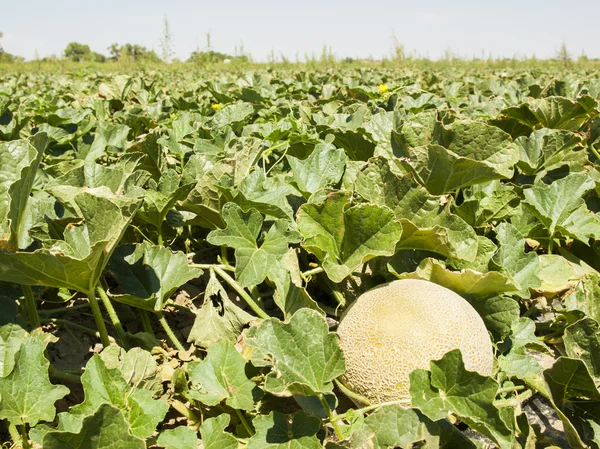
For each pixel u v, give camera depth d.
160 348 0.68
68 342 0.73
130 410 0.51
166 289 0.69
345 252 0.67
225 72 4.57
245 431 0.58
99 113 1.60
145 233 0.89
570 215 0.83
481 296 0.65
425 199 0.71
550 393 0.57
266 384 0.49
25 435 0.51
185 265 0.70
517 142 1.03
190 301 0.83
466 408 0.50
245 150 0.80
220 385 0.56
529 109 1.22
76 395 0.64
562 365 0.55
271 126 1.14
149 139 0.99
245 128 1.17
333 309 0.81
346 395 0.60
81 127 1.27
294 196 0.86
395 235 0.64
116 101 1.83
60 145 1.20
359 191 0.74
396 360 0.56
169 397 0.62
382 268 0.72
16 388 0.51
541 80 2.86
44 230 0.66
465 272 0.62
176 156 1.18
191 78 3.40
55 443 0.43
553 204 0.83
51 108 1.57
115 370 0.53
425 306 0.58
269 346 0.51
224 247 0.79
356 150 1.10
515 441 0.51
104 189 0.64
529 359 0.64
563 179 0.84
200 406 0.61
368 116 1.28
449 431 0.53
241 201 0.74
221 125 1.24
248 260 0.66
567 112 1.19
